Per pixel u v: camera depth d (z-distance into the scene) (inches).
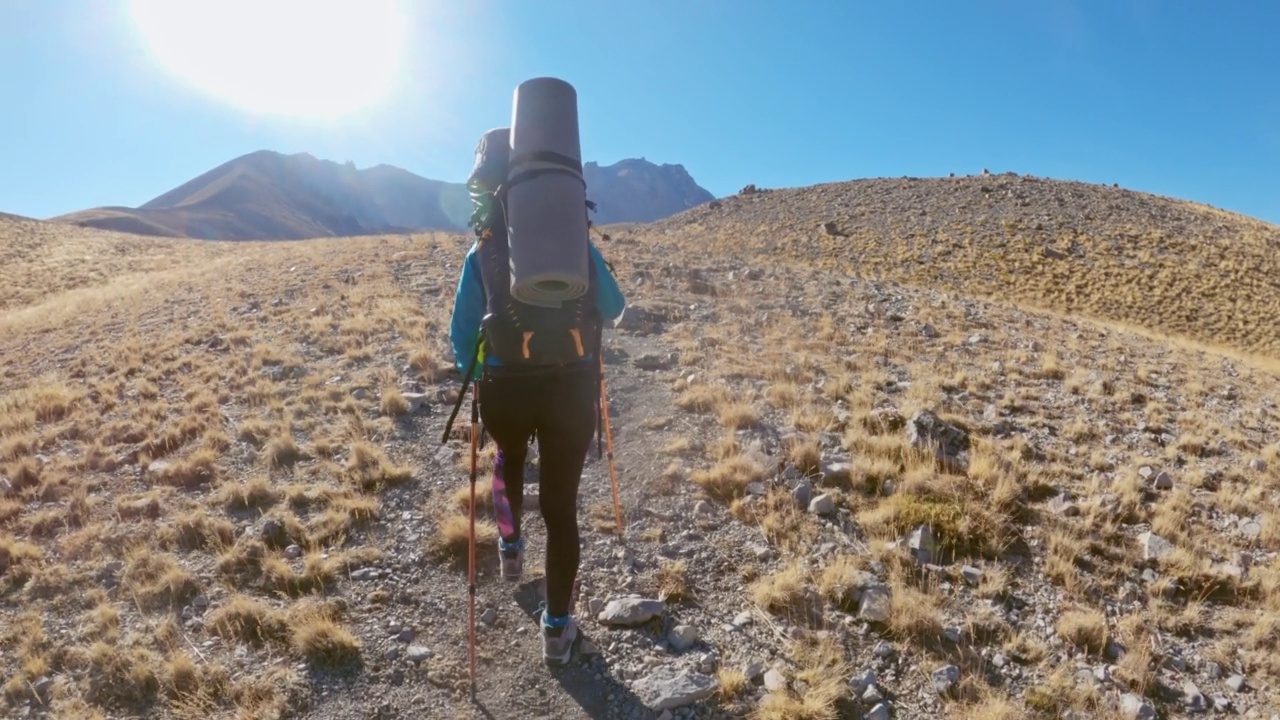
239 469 232.2
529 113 125.2
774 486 217.6
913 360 366.0
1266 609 175.6
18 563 184.9
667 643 155.3
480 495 206.4
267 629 156.3
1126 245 2140.7
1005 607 170.7
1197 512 225.1
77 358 402.6
